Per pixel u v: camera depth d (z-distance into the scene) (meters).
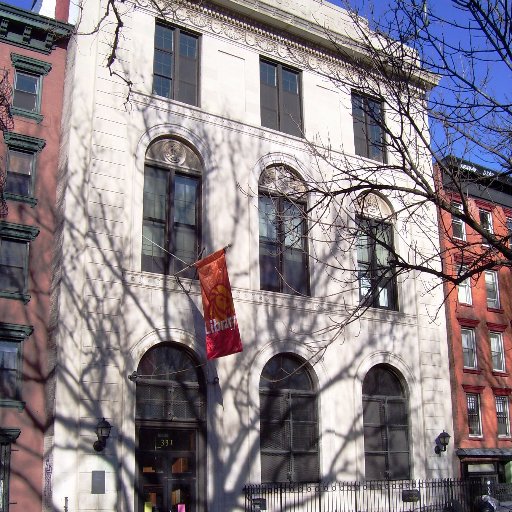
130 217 19.94
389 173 25.66
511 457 26.78
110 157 19.95
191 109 22.08
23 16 20.34
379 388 24.25
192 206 21.81
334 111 25.47
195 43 23.27
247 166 22.78
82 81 20.08
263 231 22.92
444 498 23.70
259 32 24.44
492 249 12.87
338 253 23.83
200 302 20.61
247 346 21.14
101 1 21.05
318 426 22.11
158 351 19.86
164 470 19.12
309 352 22.41
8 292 18.56
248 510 19.78
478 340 28.19
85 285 18.55
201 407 20.14
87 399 17.81
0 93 19.77
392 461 23.66
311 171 24.17
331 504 21.34
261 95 24.34
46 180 19.98
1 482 17.19
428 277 26.06
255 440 20.48
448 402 25.56
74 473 17.14
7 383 18.12
